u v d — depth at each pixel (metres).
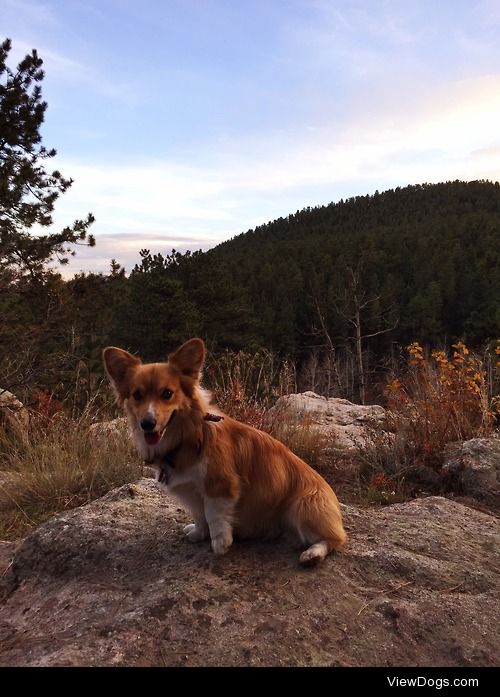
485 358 2.61
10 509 1.72
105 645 0.84
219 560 1.06
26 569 1.16
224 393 2.43
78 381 3.18
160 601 0.94
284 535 1.15
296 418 2.45
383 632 0.91
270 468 1.10
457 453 1.86
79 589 1.05
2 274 3.51
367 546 1.15
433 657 0.88
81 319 4.16
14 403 2.80
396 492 1.75
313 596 0.97
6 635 0.96
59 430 2.23
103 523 1.24
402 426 2.09
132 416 1.10
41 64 4.19
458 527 1.31
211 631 0.88
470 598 1.02
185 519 1.27
